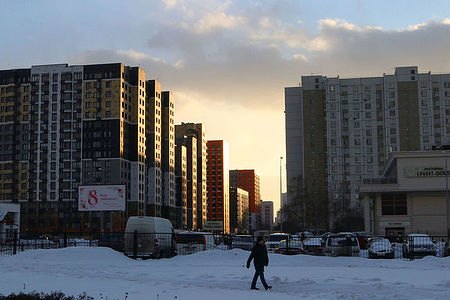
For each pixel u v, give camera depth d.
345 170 157.00
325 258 30.72
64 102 167.88
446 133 155.12
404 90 157.62
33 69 171.62
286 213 136.88
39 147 168.00
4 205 103.12
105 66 166.50
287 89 167.12
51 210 164.50
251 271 23.94
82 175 163.62
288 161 163.50
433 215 82.75
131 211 167.38
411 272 23.44
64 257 31.05
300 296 15.12
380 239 41.84
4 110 172.25
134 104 172.88
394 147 155.62
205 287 17.39
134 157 170.38
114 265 27.61
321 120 160.12
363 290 16.44
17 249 44.62
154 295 15.11
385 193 84.25
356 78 160.75
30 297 13.62
